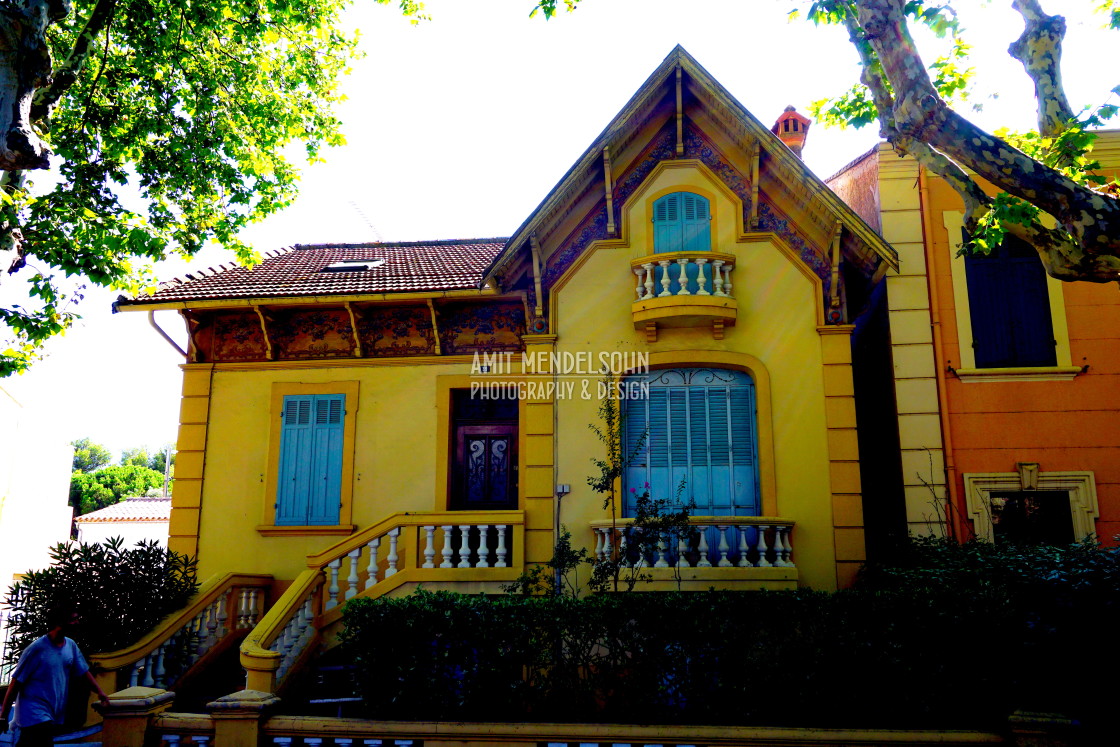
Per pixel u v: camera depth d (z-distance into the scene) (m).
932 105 7.83
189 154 11.84
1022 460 11.33
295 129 12.74
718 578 10.55
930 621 7.44
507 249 11.67
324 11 12.52
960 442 11.45
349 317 13.09
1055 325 11.63
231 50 12.05
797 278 11.98
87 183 11.29
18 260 9.70
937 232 12.11
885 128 8.62
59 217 10.06
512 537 11.44
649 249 12.27
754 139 11.69
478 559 11.73
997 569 8.56
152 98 11.74
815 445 11.42
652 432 11.91
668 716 7.59
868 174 13.09
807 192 11.59
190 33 11.65
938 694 7.30
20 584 10.13
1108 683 6.98
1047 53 8.54
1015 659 7.21
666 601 7.83
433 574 10.95
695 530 10.85
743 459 11.72
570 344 12.09
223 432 12.91
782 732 6.90
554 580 11.05
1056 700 7.06
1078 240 7.45
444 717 7.58
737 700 7.53
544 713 7.69
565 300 12.25
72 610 7.81
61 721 7.58
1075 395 11.44
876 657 7.45
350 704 9.66
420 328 13.00
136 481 49.56
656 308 11.59
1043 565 8.20
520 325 12.84
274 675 9.51
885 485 12.27
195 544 12.51
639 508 9.91
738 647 7.63
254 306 12.66
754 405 11.86
